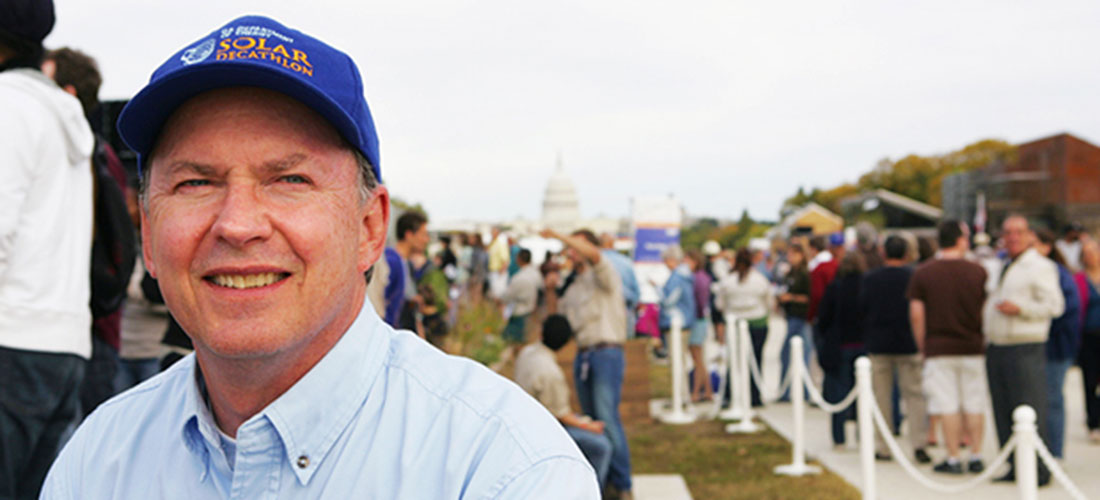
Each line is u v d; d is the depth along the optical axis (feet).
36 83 9.20
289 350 3.80
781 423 34.91
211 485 4.06
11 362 8.95
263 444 3.85
